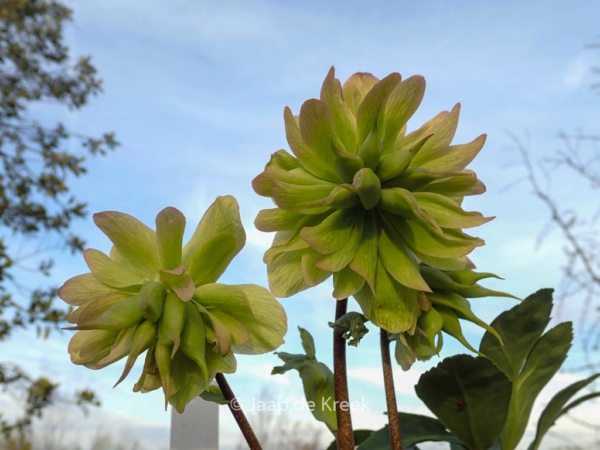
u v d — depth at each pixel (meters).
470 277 0.13
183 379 0.12
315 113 0.12
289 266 0.13
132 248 0.13
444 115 0.14
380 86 0.12
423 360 0.13
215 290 0.12
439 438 0.15
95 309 0.12
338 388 0.13
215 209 0.13
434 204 0.12
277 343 0.13
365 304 0.12
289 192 0.12
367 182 0.12
